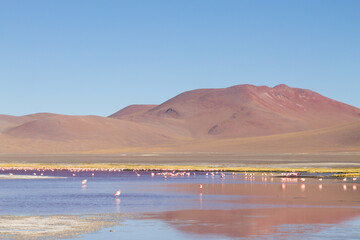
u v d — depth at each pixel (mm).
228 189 61750
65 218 36562
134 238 29250
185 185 69000
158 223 34406
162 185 68812
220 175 91938
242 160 170250
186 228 32469
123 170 110188
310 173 95562
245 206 43938
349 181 75562
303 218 36531
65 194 55219
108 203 46281
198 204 45438
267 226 33125
